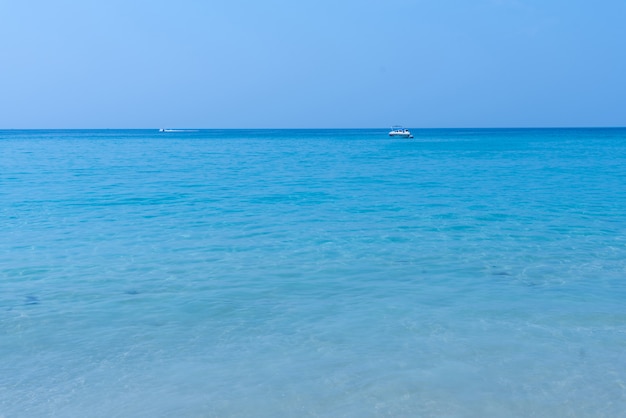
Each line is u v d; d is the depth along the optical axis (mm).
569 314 10219
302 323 9789
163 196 25094
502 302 10852
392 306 10625
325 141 114312
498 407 7164
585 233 16906
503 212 20672
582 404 7234
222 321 9891
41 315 10117
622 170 38781
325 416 6969
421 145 89000
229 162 49062
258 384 7684
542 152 65000
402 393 7461
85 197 24641
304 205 22500
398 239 16125
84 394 7449
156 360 8391
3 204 22453
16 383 7703
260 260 13844
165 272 12805
